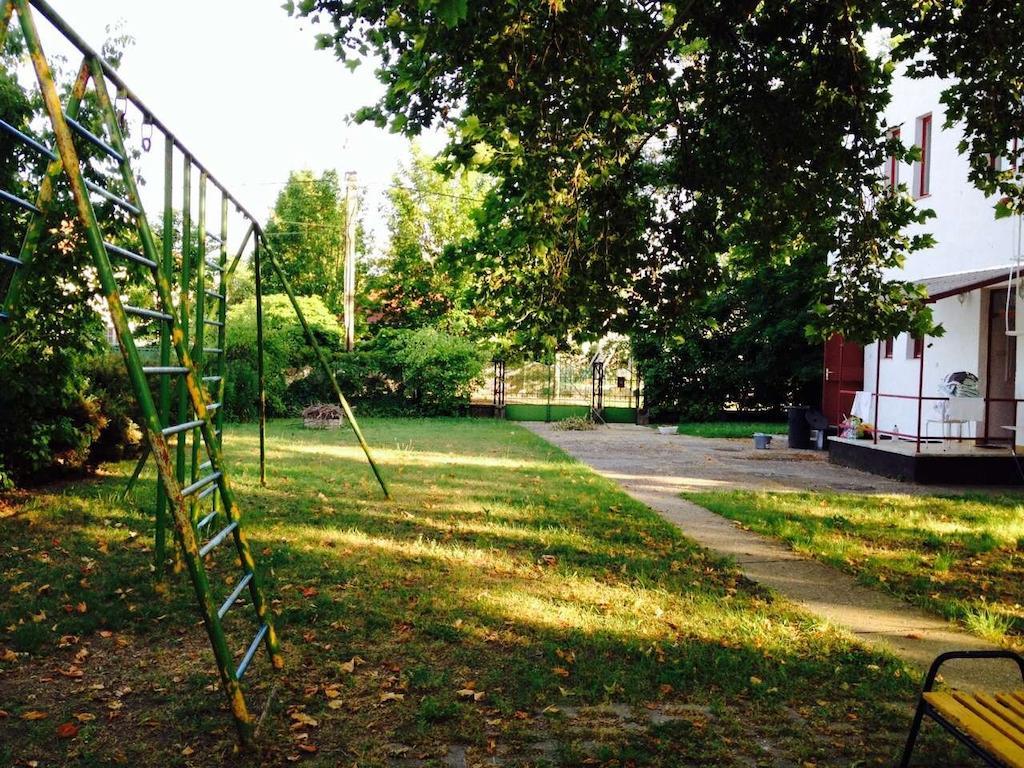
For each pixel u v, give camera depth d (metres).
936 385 14.61
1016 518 8.84
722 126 7.42
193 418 6.20
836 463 14.48
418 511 8.81
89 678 4.10
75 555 6.45
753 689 4.05
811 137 7.01
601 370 26.78
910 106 15.41
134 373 3.07
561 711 3.76
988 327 13.38
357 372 25.81
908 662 4.52
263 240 8.38
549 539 7.44
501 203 7.59
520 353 7.35
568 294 6.52
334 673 4.18
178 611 5.13
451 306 32.47
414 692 3.96
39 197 3.38
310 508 8.80
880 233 7.34
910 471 12.00
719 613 5.28
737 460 15.08
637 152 7.12
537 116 5.54
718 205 7.76
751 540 7.65
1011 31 6.36
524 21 5.25
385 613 5.12
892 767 3.28
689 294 7.53
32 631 4.65
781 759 3.35
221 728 3.55
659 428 22.78
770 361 23.92
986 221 13.29
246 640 4.66
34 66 2.86
